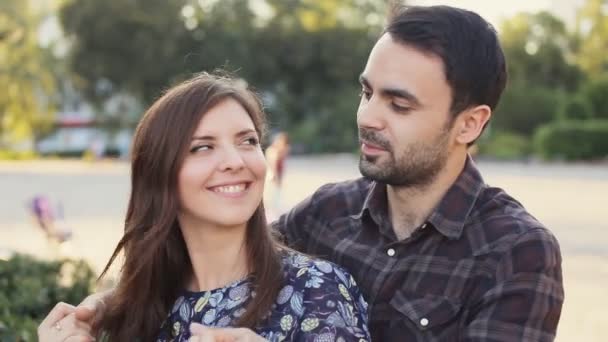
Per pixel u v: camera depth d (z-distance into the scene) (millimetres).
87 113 53281
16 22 38844
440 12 2238
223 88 2195
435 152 2258
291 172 28156
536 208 16406
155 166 2174
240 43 47969
